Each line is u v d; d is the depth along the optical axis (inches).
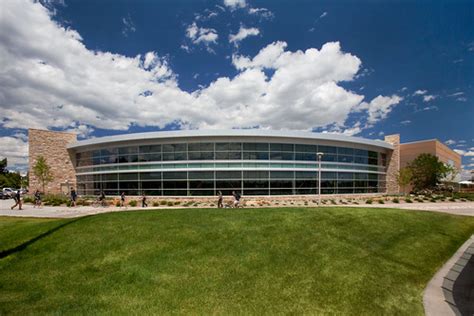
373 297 235.1
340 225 458.0
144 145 1213.7
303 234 398.6
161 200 1127.6
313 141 1239.5
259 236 383.9
